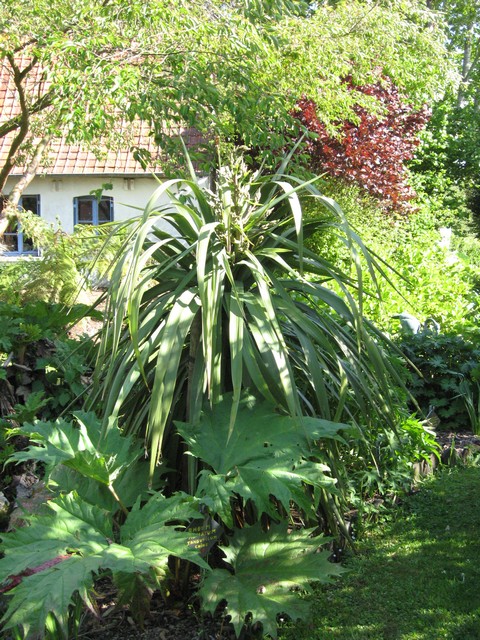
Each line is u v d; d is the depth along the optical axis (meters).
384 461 4.51
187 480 3.32
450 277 11.92
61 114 6.77
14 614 2.39
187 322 2.99
